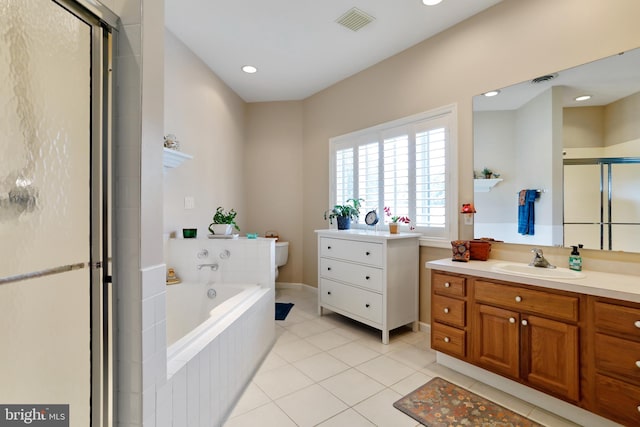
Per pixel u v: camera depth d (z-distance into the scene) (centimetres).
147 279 119
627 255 184
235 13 252
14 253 90
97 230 112
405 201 310
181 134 294
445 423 164
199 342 156
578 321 158
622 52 184
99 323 112
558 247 209
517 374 181
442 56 276
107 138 114
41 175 97
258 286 262
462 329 209
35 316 95
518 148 229
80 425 106
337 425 163
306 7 244
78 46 106
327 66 345
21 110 91
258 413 173
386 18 258
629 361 142
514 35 229
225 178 386
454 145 266
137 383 115
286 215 447
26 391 93
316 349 255
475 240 252
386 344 264
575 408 163
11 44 89
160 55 130
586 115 198
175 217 287
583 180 200
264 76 370
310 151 430
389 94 324
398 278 273
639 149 181
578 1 199
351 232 314
